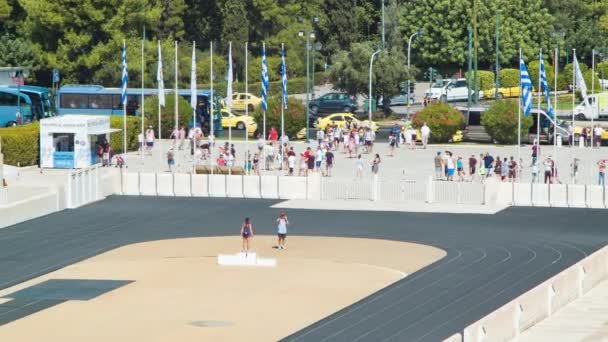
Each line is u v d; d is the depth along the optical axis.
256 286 115.81
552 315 100.62
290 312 105.25
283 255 130.62
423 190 170.88
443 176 183.00
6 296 112.69
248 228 129.75
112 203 165.00
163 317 104.19
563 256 127.38
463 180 180.38
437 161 182.00
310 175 168.75
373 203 164.62
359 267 123.75
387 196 168.88
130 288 115.50
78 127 195.25
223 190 171.50
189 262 127.38
